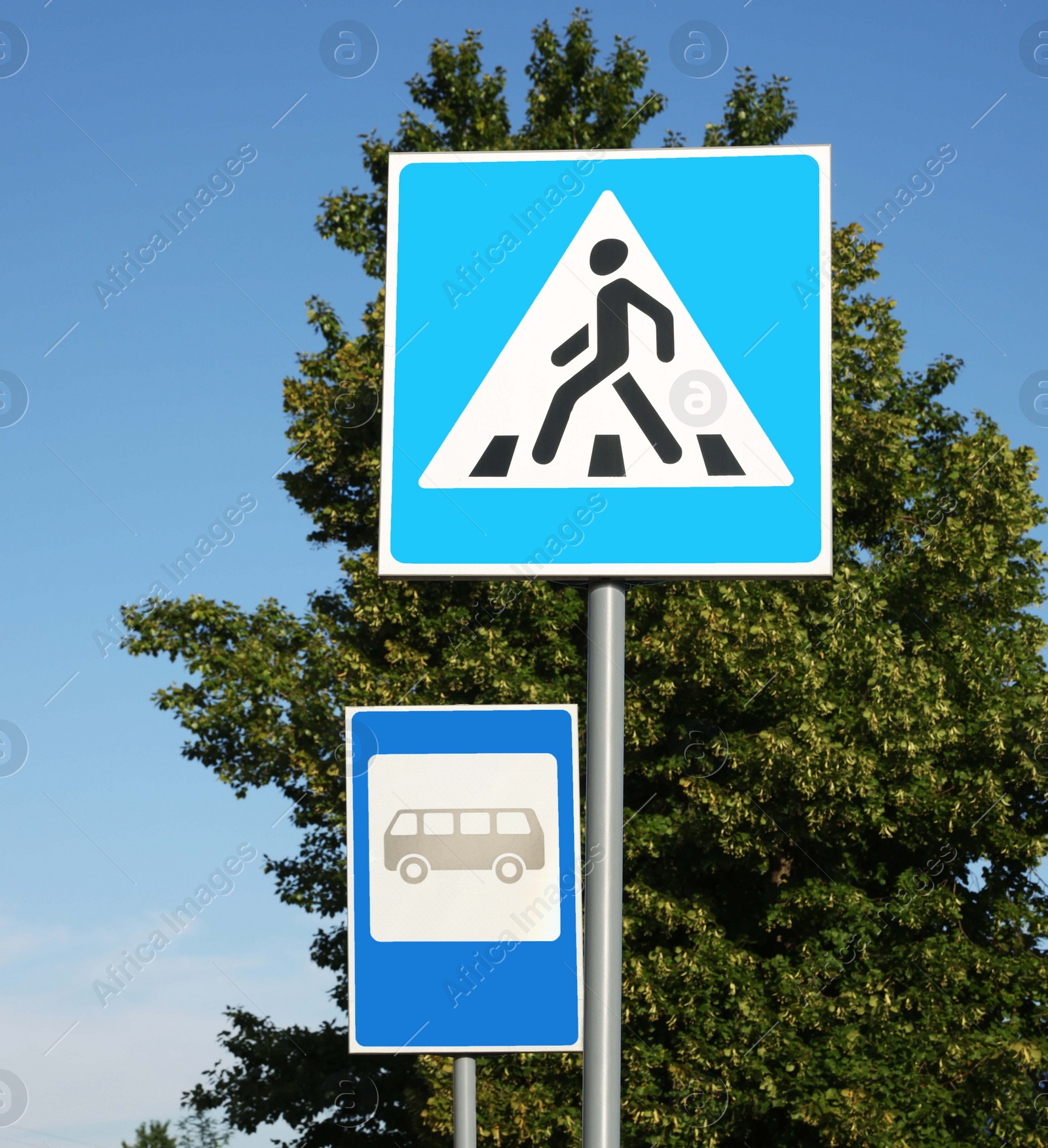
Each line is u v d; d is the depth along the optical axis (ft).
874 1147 51.85
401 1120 71.82
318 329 71.20
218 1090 71.46
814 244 11.40
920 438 73.72
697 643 54.54
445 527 11.23
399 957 14.07
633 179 11.55
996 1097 53.98
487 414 11.34
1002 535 63.87
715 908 59.82
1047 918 61.16
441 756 14.37
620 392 11.31
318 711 63.36
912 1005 56.29
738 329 11.32
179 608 67.77
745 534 11.09
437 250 11.58
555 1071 54.75
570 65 75.25
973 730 59.26
